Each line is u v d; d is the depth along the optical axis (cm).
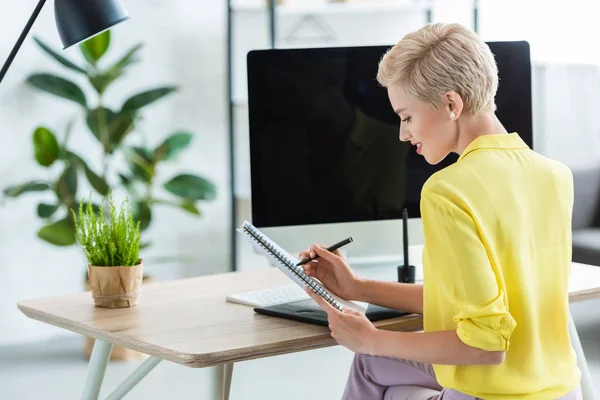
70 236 452
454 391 183
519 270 178
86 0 240
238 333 194
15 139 472
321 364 438
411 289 215
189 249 526
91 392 221
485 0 586
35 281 482
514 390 178
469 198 174
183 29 512
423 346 176
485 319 167
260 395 388
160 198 515
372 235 270
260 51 256
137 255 225
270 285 246
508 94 272
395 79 190
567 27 594
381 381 221
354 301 219
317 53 260
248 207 534
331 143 263
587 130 598
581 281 239
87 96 490
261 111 258
